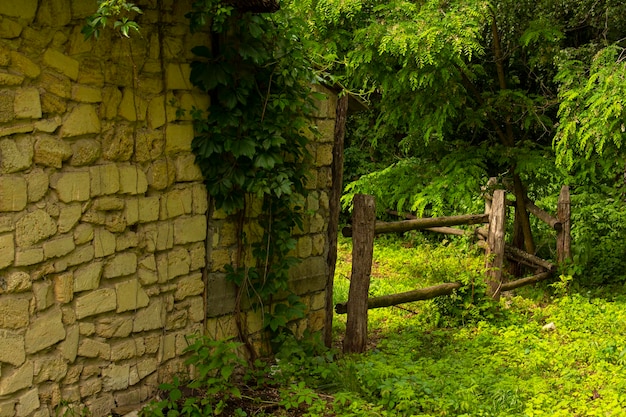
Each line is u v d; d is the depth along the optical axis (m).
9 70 3.94
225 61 5.11
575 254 9.09
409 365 5.74
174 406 4.68
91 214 4.45
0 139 3.90
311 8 7.99
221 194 5.29
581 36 10.05
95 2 4.39
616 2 8.88
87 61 4.38
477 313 7.38
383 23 7.87
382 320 7.70
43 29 4.11
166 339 5.02
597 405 5.07
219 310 5.41
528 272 9.43
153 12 4.79
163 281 4.96
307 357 5.76
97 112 4.47
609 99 7.01
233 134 5.19
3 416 3.96
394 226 6.71
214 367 4.86
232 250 5.48
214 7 4.84
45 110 4.14
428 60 7.34
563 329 7.09
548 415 4.86
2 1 3.86
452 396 5.11
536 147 9.38
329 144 6.26
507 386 5.39
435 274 9.11
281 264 5.63
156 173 4.87
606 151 7.77
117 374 4.66
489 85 9.20
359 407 4.93
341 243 12.41
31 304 4.12
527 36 8.19
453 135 9.65
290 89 5.44
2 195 3.92
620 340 6.61
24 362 4.07
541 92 9.66
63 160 4.27
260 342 5.78
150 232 4.86
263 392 5.26
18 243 4.01
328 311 6.43
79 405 4.41
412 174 9.11
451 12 7.61
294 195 5.58
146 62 4.77
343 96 6.33
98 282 4.52
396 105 8.73
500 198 7.67
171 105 4.94
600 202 10.48
